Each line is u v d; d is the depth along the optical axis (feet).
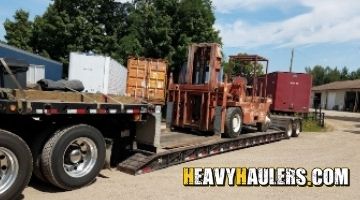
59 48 108.78
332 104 189.06
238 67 43.68
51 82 21.17
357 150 43.24
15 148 17.21
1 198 16.88
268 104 46.78
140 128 25.63
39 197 18.75
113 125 23.53
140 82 71.72
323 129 73.20
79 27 102.89
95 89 61.21
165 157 26.27
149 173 24.67
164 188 21.65
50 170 18.94
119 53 90.63
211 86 35.24
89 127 20.57
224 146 34.53
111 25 110.73
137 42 86.99
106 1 109.29
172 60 83.30
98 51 102.32
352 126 88.74
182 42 83.15
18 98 17.71
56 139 19.07
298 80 69.77
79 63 61.00
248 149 39.09
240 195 21.52
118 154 24.72
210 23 86.48
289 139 52.16
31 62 67.77
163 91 72.13
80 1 107.55
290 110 69.72
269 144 45.03
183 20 84.17
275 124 52.70
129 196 19.74
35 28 113.91
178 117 37.83
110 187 21.03
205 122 35.53
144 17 87.71
